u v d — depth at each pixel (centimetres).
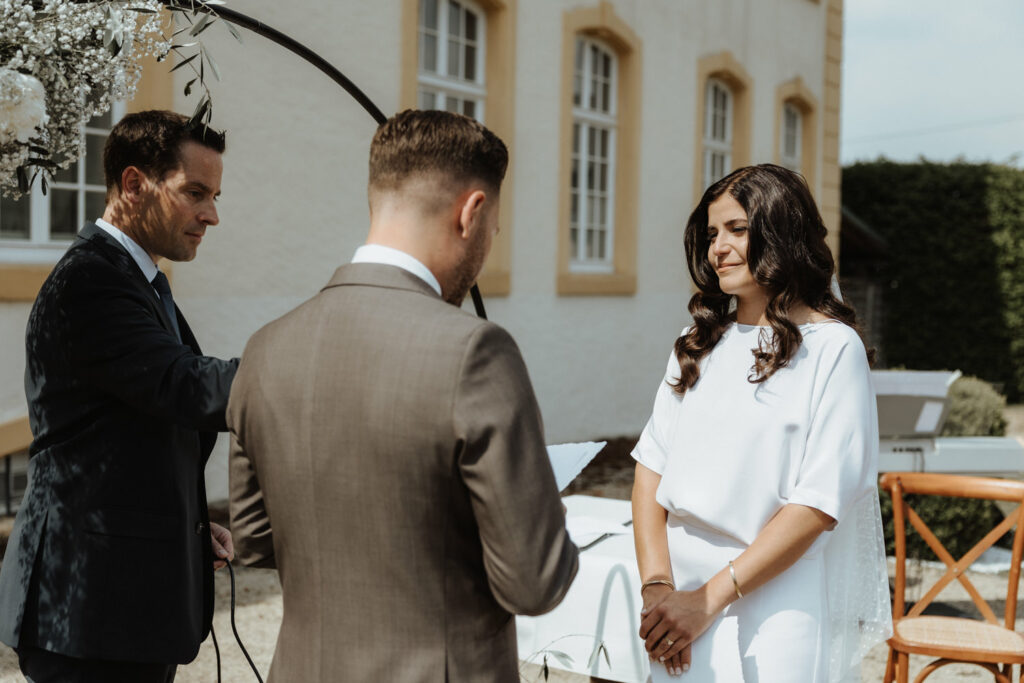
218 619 454
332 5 685
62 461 212
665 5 1034
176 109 592
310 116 679
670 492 223
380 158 161
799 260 215
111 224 227
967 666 436
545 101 891
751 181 221
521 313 877
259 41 639
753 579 205
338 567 154
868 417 212
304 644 157
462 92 830
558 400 928
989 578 568
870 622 226
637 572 317
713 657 209
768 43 1230
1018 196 1588
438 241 158
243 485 168
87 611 208
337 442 151
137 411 213
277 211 661
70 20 191
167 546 216
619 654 318
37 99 177
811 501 205
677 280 1091
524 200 874
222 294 630
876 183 1695
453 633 152
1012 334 1616
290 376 156
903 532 358
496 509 144
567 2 906
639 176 1017
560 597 149
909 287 1680
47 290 213
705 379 226
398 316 151
